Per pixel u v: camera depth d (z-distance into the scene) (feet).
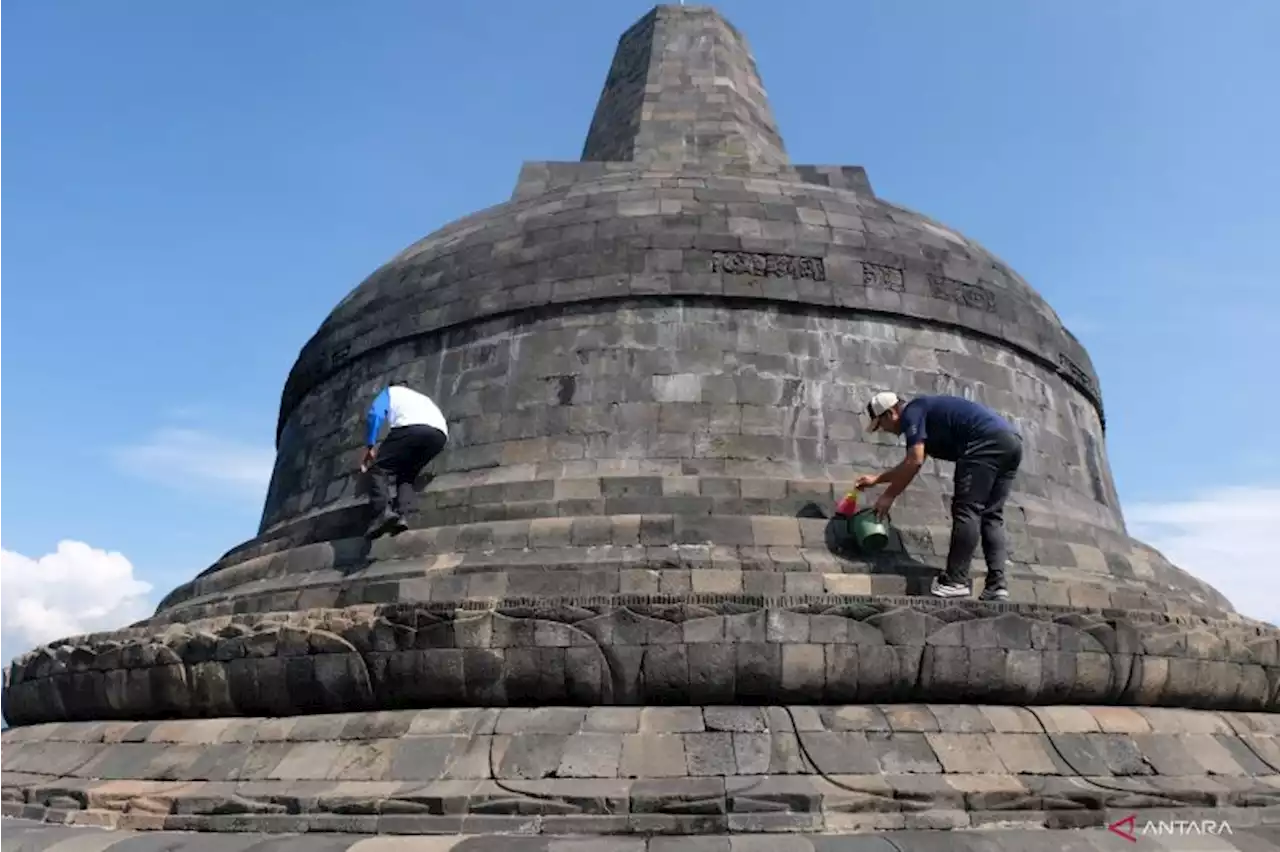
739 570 45.93
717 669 39.52
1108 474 74.18
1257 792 38.37
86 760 45.57
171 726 45.37
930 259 65.16
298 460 70.95
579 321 60.59
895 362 60.59
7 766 49.47
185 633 46.29
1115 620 43.78
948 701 41.04
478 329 62.90
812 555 48.57
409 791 36.11
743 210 64.95
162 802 38.17
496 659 40.19
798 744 37.76
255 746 41.73
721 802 33.96
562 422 57.88
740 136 89.56
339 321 72.23
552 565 47.03
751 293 60.13
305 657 42.83
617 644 39.93
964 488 45.14
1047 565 53.93
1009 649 41.57
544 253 63.57
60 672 51.47
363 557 52.19
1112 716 42.50
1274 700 48.16
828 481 54.19
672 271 60.80
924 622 41.14
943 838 32.27
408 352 65.31
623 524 49.49
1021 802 35.09
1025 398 64.69
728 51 96.32
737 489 52.54
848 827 33.78
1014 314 66.69
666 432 56.54
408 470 52.95
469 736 38.91
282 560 55.93
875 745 37.96
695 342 59.16
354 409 66.44
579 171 83.92
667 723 38.65
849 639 40.29
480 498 53.78
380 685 41.47
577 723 38.96
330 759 39.50
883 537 48.47
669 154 87.86
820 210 66.39
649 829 33.53
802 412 57.72
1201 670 45.21
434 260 68.28
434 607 41.32
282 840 33.68
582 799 34.37
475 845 31.65
